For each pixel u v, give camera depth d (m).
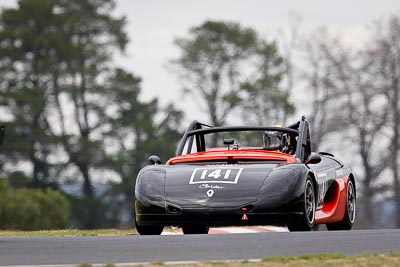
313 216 51.62
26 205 169.62
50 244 39.66
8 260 34.03
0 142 40.59
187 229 57.88
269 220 48.91
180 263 32.28
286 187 49.28
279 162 52.34
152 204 49.59
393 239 40.19
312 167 54.59
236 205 48.75
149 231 51.62
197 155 53.88
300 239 40.28
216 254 35.19
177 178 50.47
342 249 36.62
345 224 58.84
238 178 49.84
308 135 56.22
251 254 35.19
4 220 168.00
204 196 49.16
